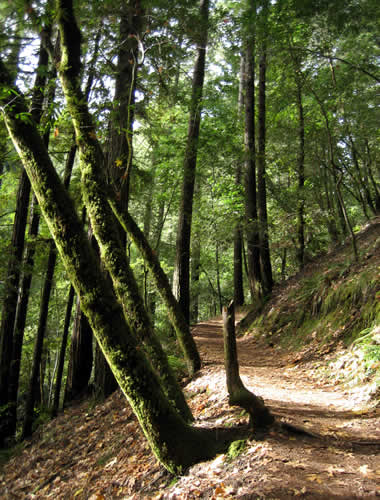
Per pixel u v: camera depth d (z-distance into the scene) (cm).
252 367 820
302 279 1235
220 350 956
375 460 347
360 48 1212
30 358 1531
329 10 843
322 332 843
